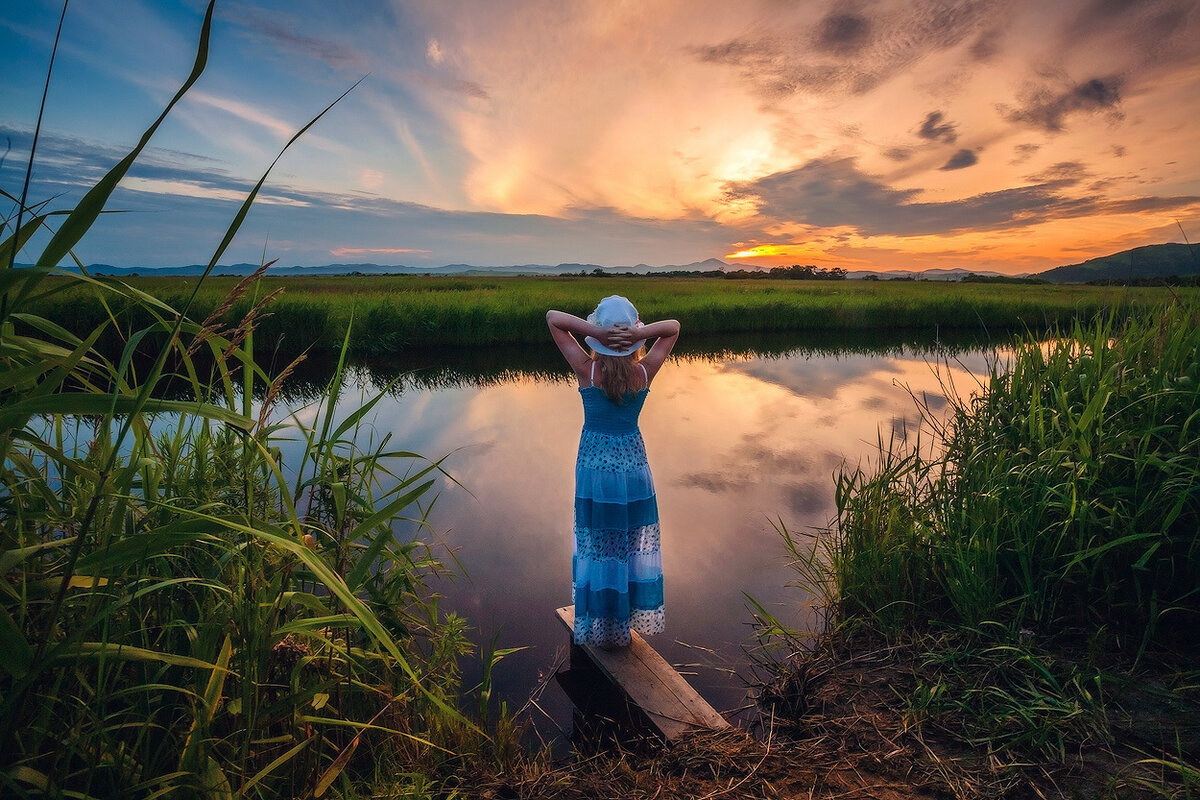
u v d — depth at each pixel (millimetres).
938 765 2064
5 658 1230
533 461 6145
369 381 10688
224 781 1490
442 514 4809
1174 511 2441
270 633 1731
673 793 2043
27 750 1382
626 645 3029
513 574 3885
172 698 1797
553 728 2617
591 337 2750
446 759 2240
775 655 3068
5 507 1691
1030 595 2717
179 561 2068
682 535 4418
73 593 1642
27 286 1187
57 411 1220
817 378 10875
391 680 2381
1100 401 2875
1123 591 2732
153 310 1458
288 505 1765
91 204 1128
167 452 2352
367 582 2516
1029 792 1916
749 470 5805
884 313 19953
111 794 1427
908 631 2902
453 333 15133
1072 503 2699
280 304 13305
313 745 1855
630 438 2852
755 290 31031
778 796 2004
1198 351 3062
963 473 3445
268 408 1739
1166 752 1989
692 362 13133
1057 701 2227
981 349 15062
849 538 3455
